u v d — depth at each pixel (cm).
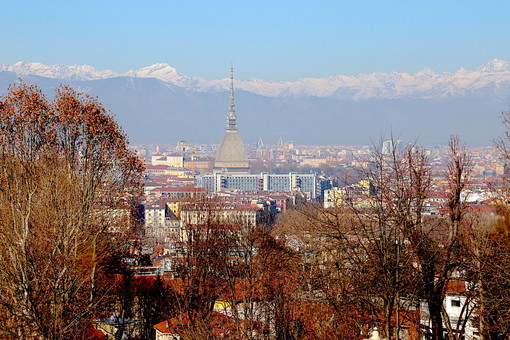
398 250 8906
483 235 9362
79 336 12025
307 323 12025
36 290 11031
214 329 13538
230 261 16288
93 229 15025
